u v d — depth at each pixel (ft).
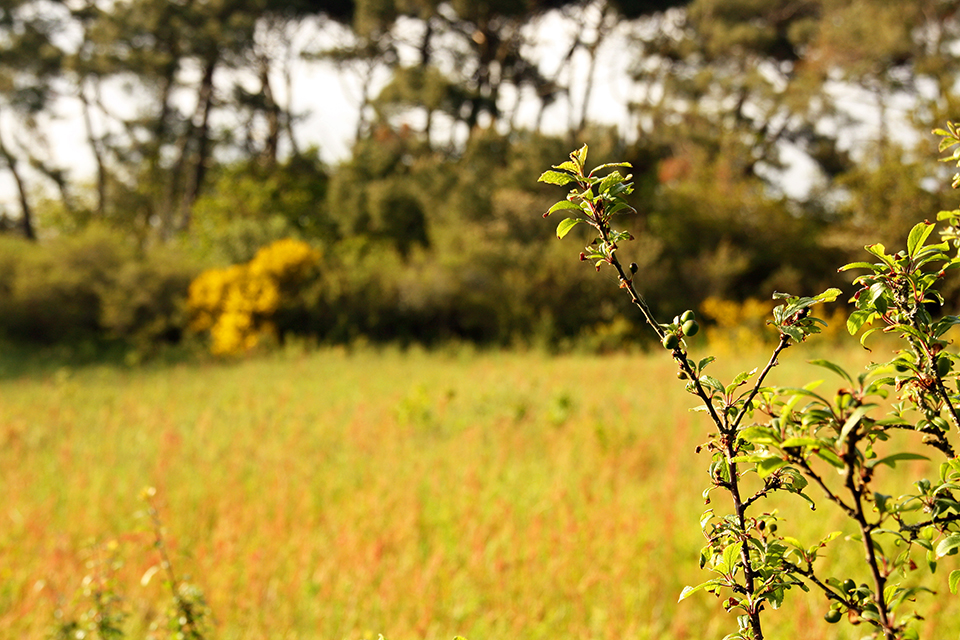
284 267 54.90
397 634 11.80
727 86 91.40
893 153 56.75
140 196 106.83
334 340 54.85
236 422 28.71
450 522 16.51
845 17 83.25
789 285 61.46
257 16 90.48
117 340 55.67
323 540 15.57
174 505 18.31
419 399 27.43
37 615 12.26
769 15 96.63
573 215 3.95
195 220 77.87
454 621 12.32
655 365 41.09
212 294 53.72
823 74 86.43
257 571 14.02
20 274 56.13
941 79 70.23
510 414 26.40
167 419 29.19
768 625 11.38
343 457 22.58
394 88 84.69
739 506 3.65
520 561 14.49
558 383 33.96
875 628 3.31
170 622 8.28
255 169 89.71
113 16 89.81
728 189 71.36
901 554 3.32
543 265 59.00
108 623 9.07
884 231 56.44
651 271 60.08
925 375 3.57
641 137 93.97
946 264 3.59
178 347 53.98
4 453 24.03
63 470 21.77
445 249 62.13
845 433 2.83
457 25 92.68
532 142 72.18
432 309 56.75
